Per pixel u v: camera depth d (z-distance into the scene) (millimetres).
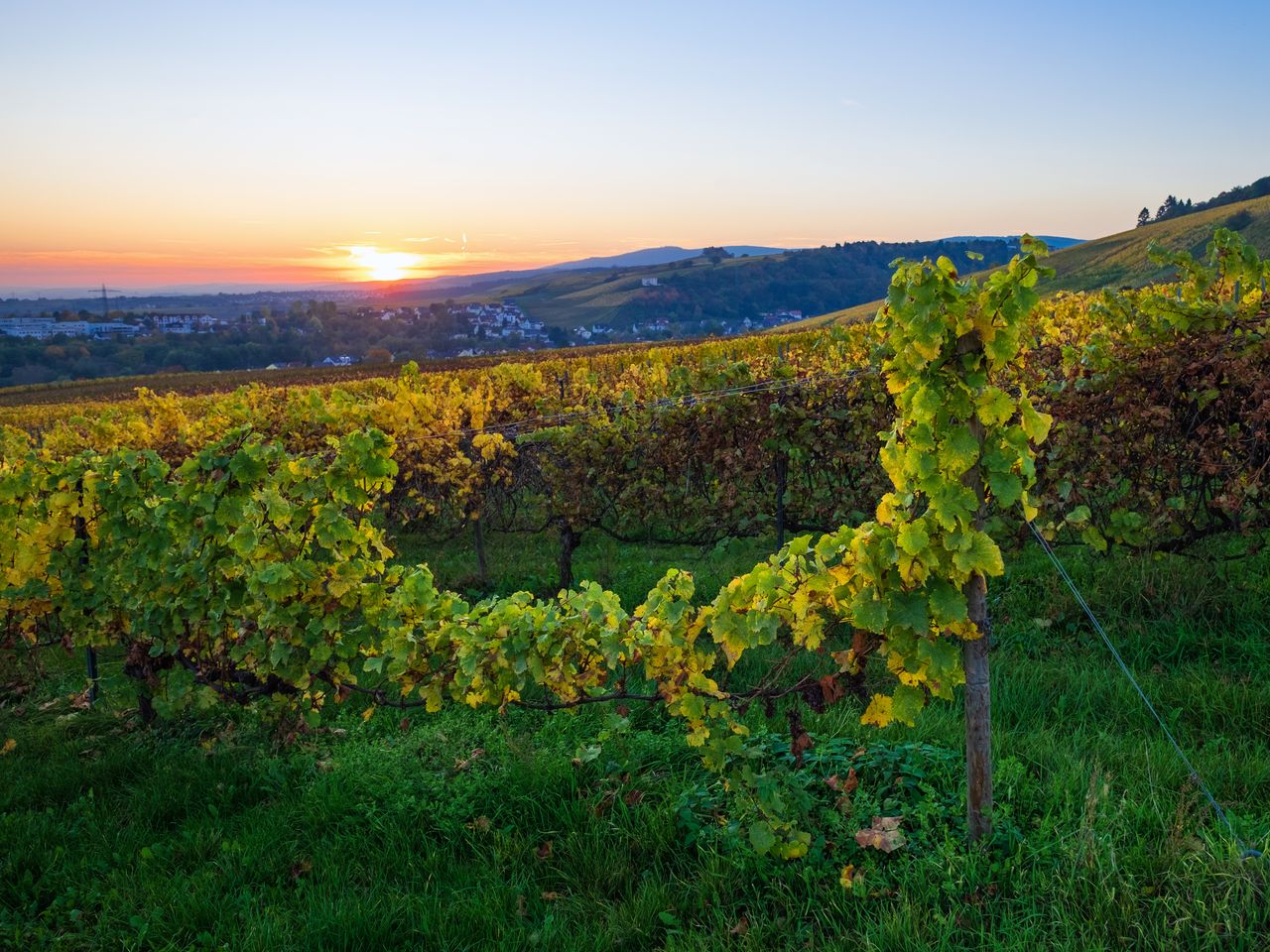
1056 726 4352
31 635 6305
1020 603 6070
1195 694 4438
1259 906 2746
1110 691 4676
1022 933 2758
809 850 3408
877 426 7047
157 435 11438
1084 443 5680
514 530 8461
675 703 3789
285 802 4379
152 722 5676
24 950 3426
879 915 2984
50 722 5867
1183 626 5328
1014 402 3021
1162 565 5875
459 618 4445
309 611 4902
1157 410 5371
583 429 7859
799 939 2963
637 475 7738
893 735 4316
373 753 4672
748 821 3561
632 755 4305
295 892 3600
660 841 3580
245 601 5031
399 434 8328
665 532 8156
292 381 73875
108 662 7074
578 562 9141
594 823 3750
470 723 5059
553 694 5012
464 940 3207
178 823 4395
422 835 3906
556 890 3502
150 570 5266
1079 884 2955
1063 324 8352
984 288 2955
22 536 5754
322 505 5035
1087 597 5871
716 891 3275
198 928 3439
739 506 7617
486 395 10266
